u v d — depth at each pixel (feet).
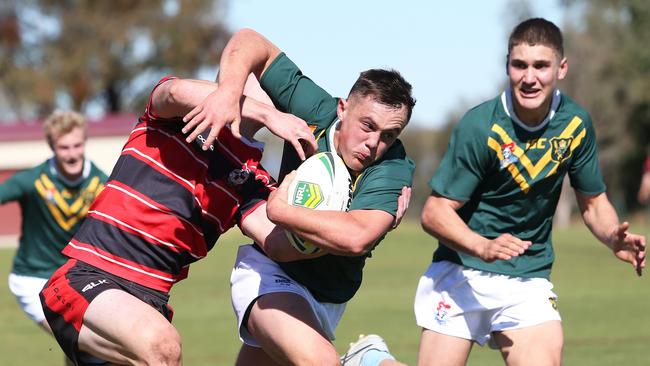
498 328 76.18
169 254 63.00
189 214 62.90
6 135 400.26
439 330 77.87
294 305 65.41
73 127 98.53
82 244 62.95
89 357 62.39
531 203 75.87
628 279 201.57
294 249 63.16
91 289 60.80
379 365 76.84
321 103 66.44
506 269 76.13
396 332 132.16
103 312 59.41
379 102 60.18
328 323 69.77
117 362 60.44
